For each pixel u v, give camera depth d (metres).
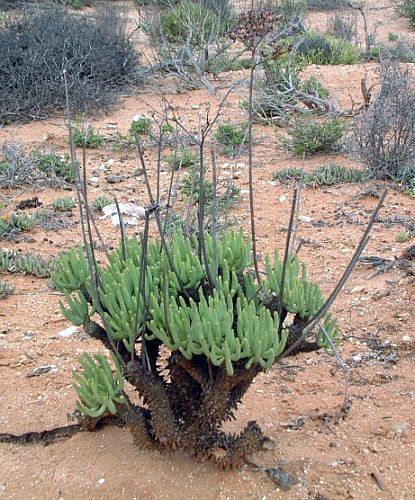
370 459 3.26
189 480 3.06
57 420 3.62
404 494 3.05
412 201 7.16
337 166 7.91
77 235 6.42
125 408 3.11
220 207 6.54
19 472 3.22
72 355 4.31
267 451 3.26
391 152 7.80
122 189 7.64
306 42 14.78
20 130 10.23
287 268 3.10
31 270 5.59
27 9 17.25
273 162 8.52
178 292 3.11
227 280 3.03
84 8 20.53
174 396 3.10
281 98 10.60
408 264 5.23
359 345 4.28
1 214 6.86
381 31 20.17
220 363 2.74
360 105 10.99
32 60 11.23
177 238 3.27
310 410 3.62
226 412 3.07
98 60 12.21
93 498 3.04
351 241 6.05
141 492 3.03
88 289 3.07
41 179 7.93
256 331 2.73
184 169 8.16
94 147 9.25
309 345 3.13
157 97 11.95
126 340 3.02
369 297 4.86
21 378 4.06
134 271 3.03
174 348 2.84
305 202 7.16
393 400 3.70
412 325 4.46
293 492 3.04
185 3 14.96
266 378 3.93
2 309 4.97
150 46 14.91
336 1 22.52
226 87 12.39
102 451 3.27
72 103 10.93
